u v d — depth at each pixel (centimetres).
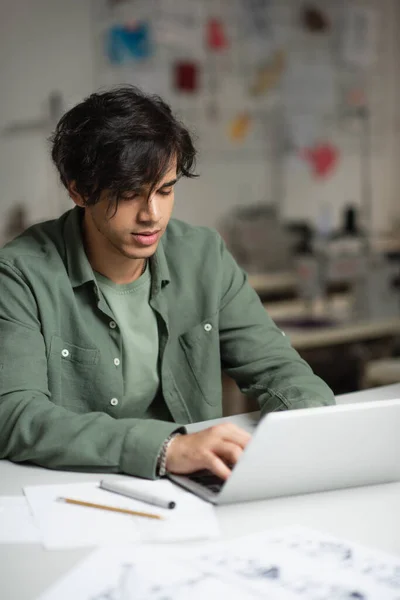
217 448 115
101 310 149
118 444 120
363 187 612
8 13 454
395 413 112
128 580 86
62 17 473
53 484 116
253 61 548
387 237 589
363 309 340
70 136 133
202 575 87
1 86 455
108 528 100
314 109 578
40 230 154
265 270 471
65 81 477
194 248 167
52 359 146
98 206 133
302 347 311
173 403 161
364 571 88
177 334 162
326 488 114
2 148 459
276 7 553
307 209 583
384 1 605
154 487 115
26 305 143
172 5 511
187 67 520
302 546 95
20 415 127
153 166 127
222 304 166
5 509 107
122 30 493
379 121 614
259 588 85
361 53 595
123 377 156
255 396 155
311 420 106
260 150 558
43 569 90
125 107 130
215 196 539
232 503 109
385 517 105
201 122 530
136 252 135
